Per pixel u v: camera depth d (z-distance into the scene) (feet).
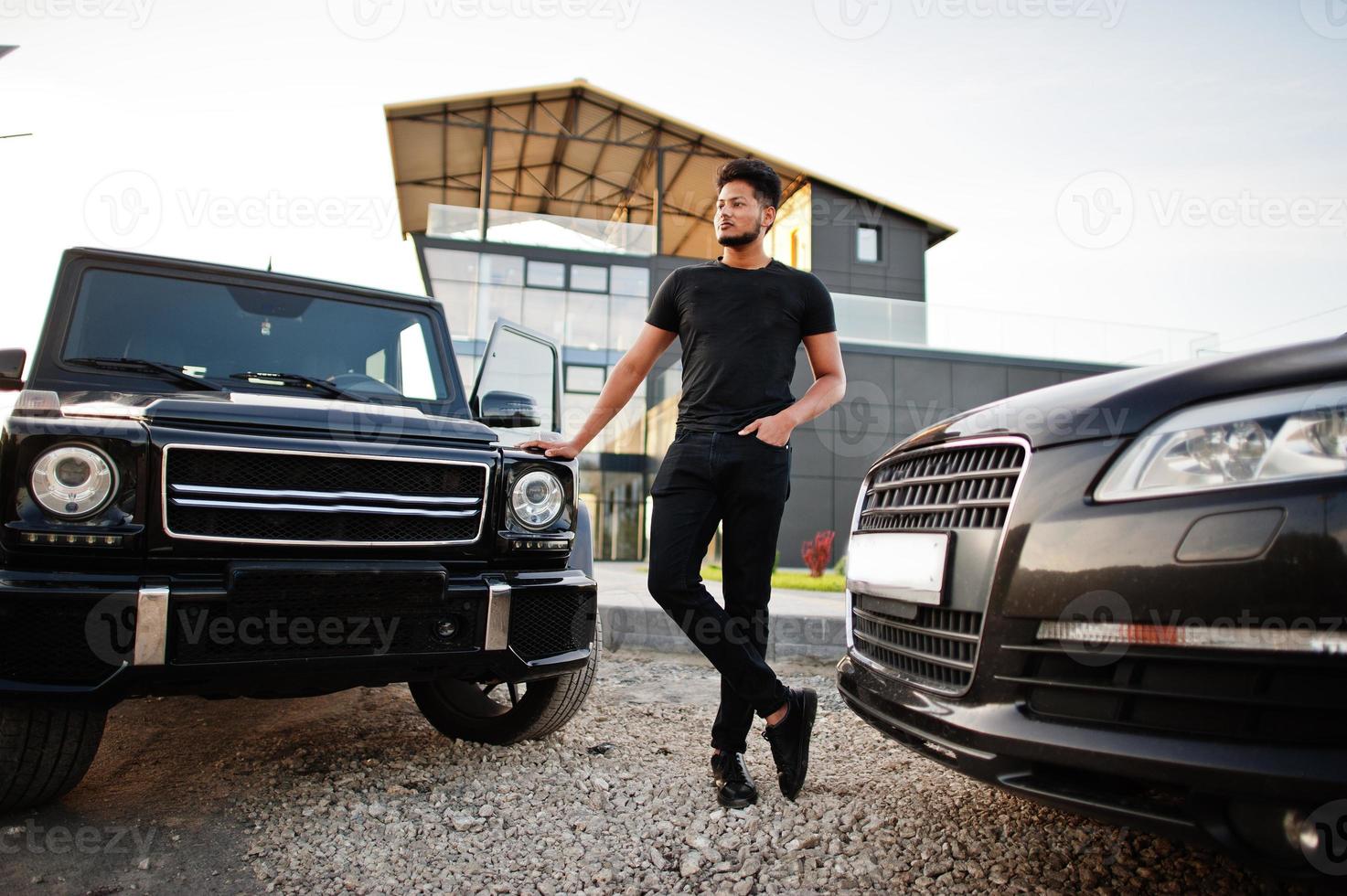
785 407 7.07
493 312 55.77
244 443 6.48
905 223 67.26
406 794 7.14
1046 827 6.25
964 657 5.37
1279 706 3.67
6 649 5.58
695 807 6.91
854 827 6.44
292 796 7.02
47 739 5.94
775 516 7.02
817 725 9.86
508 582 7.37
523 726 8.50
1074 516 4.61
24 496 5.80
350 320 10.08
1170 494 4.23
